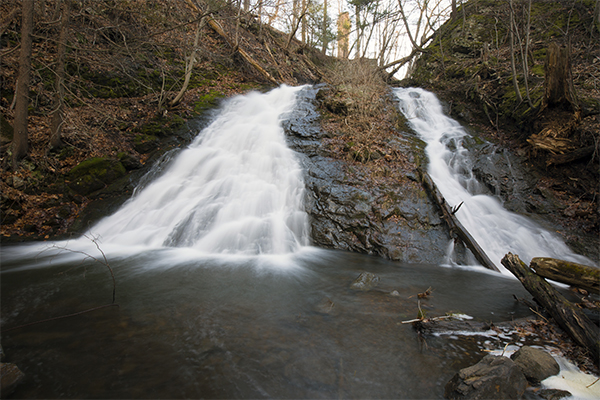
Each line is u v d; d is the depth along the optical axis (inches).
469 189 346.3
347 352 130.0
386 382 113.4
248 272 218.1
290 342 135.6
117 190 335.0
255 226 284.4
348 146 381.4
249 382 111.0
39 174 309.7
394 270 235.6
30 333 135.6
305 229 291.1
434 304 179.0
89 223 298.5
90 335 135.2
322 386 110.5
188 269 219.9
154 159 381.4
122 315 153.2
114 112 413.1
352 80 555.8
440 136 435.8
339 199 304.0
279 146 395.2
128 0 488.7
